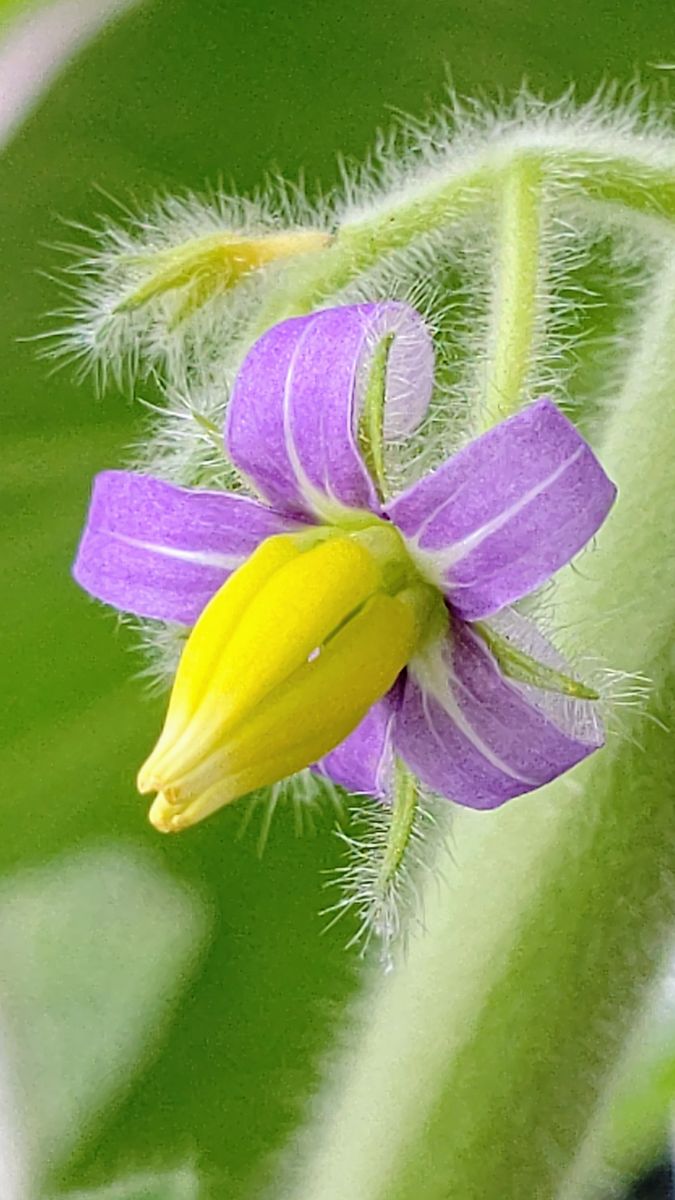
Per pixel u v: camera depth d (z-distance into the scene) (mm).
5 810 123
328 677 104
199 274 114
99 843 124
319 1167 112
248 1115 122
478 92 128
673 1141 121
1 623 125
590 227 110
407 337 107
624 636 107
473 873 109
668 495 107
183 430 113
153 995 124
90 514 108
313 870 123
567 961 109
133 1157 123
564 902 109
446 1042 110
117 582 107
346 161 130
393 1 128
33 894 124
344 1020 113
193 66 127
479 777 106
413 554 106
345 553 106
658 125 112
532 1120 109
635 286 110
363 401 106
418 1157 110
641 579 107
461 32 127
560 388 110
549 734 105
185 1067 123
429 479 104
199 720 103
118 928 124
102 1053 124
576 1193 110
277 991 122
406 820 108
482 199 111
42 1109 124
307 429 107
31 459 126
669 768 108
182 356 115
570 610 107
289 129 129
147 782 102
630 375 109
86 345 117
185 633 109
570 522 101
